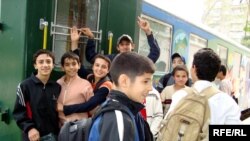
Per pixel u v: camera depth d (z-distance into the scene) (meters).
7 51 2.55
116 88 1.32
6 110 2.51
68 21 2.69
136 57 1.31
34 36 2.43
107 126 1.16
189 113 1.82
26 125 2.19
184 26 5.54
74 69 2.45
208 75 1.90
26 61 2.39
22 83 2.27
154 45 3.27
